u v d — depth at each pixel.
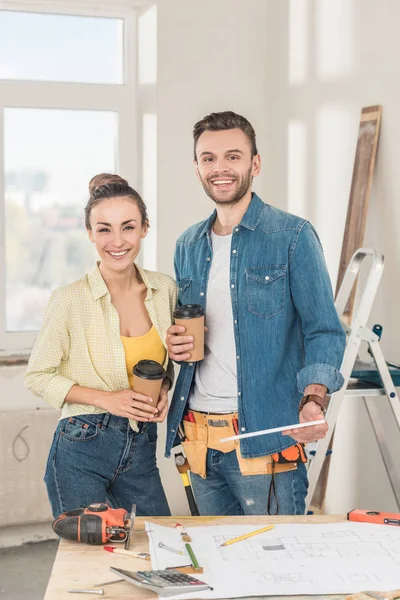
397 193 3.07
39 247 4.25
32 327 4.27
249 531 1.71
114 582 1.47
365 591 1.40
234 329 2.22
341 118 3.49
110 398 2.07
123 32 4.24
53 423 4.00
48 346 2.13
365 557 1.56
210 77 4.19
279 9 4.06
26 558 3.90
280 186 4.12
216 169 2.20
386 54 3.12
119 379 2.15
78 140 4.24
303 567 1.52
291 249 2.19
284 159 4.06
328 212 3.62
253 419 2.20
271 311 2.20
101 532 1.64
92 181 3.18
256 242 2.23
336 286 3.35
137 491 2.22
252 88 4.25
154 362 2.08
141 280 2.25
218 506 2.35
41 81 4.14
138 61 4.24
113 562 1.56
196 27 4.14
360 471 3.40
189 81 4.16
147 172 4.24
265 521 1.78
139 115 4.28
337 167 3.53
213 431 2.25
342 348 2.15
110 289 2.17
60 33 4.17
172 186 4.18
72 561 1.56
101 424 2.12
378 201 3.22
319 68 3.67
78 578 1.48
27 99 4.12
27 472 3.98
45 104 4.15
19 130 4.16
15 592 3.49
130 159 4.30
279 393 2.22
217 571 1.50
